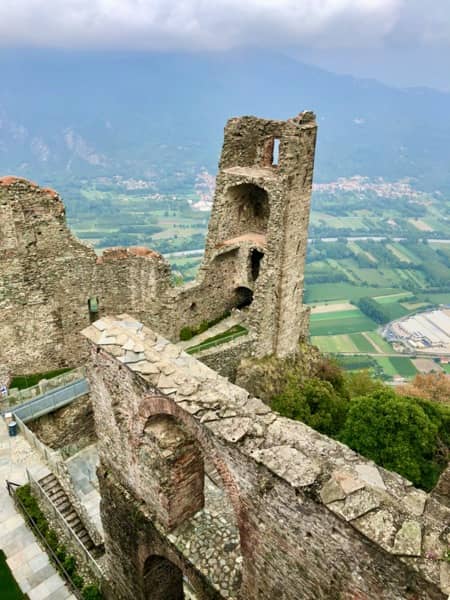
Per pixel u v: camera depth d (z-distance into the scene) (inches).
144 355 519.8
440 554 291.3
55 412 1083.3
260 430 411.2
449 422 1126.4
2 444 910.4
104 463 641.6
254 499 398.0
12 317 1148.5
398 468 936.3
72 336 1267.2
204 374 507.5
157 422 523.5
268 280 1205.7
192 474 524.7
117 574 678.5
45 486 815.7
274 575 407.2
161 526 539.8
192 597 715.4
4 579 657.6
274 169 1328.7
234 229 1373.0
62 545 696.4
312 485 345.4
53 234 1150.3
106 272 1246.9
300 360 1406.3
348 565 333.4
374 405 1022.4
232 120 1259.8
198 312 1344.7
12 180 1064.2
